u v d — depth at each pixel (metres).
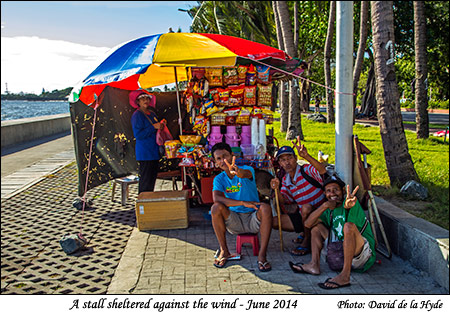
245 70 5.86
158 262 4.54
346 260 3.83
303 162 9.30
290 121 14.13
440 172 8.18
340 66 4.60
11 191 8.39
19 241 5.56
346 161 4.66
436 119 27.36
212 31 16.61
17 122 16.81
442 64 20.81
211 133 5.82
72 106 6.61
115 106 7.17
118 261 4.75
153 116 6.48
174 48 5.46
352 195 3.93
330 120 22.41
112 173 7.27
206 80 5.82
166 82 7.91
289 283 3.95
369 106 28.97
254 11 18.12
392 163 6.92
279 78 6.96
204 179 5.85
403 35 21.83
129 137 7.39
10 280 4.34
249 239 4.59
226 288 3.89
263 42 17.38
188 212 5.70
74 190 8.45
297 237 5.14
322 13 24.20
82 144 6.80
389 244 4.68
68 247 5.00
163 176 6.91
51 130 19.59
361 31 16.86
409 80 26.80
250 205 4.35
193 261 4.54
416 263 4.18
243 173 4.49
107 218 6.45
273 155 6.02
